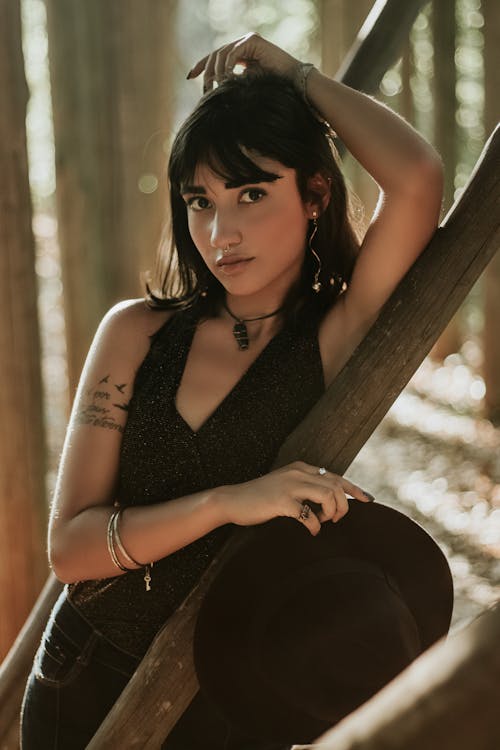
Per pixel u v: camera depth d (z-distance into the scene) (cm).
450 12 940
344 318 159
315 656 140
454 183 965
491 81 809
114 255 566
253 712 147
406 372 143
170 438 158
